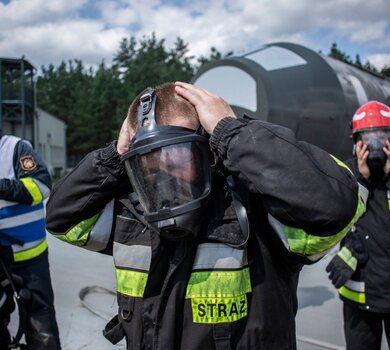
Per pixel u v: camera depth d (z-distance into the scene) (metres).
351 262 2.36
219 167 1.32
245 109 5.68
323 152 1.21
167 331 1.25
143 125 1.22
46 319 2.71
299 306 4.10
